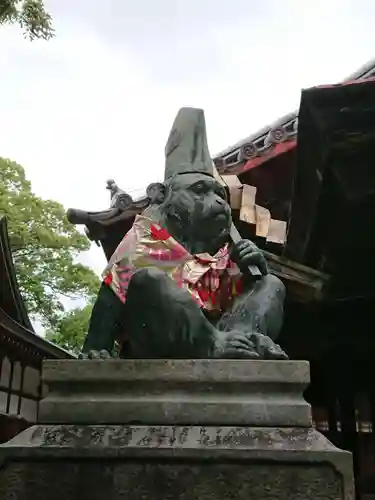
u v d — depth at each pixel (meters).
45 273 18.38
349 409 8.28
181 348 2.74
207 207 3.13
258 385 2.55
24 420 11.72
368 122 3.99
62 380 2.60
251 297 3.00
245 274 3.08
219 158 7.65
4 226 10.81
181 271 3.02
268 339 2.76
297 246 6.09
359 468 8.02
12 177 17.41
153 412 2.50
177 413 2.49
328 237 5.51
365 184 4.40
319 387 8.45
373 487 7.91
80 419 2.53
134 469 2.36
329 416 8.36
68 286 18.66
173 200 3.16
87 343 2.99
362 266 5.88
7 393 11.02
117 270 3.03
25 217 16.66
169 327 2.74
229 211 3.24
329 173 4.53
